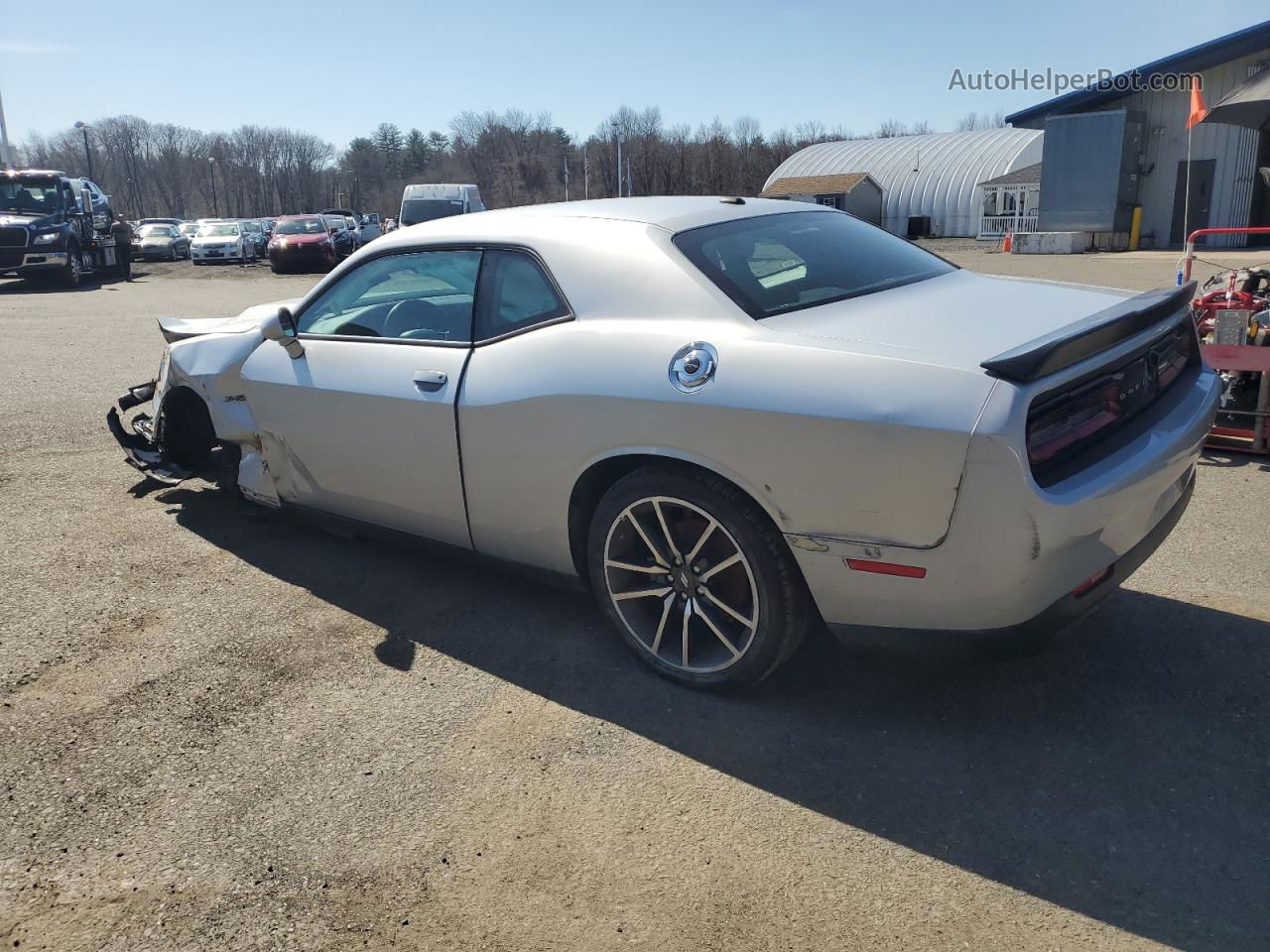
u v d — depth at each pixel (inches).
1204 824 92.6
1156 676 119.0
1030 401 90.4
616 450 113.5
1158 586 144.3
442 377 131.6
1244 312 197.0
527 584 153.0
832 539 99.8
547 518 125.3
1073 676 119.5
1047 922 81.3
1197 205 977.5
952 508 92.4
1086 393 98.8
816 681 120.8
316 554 168.6
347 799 100.7
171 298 714.8
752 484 103.0
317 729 114.1
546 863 90.4
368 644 135.0
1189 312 125.3
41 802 101.6
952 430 90.8
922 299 117.8
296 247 1029.2
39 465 227.5
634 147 2918.3
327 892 87.5
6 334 482.0
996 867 88.0
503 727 113.3
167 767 107.4
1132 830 92.1
